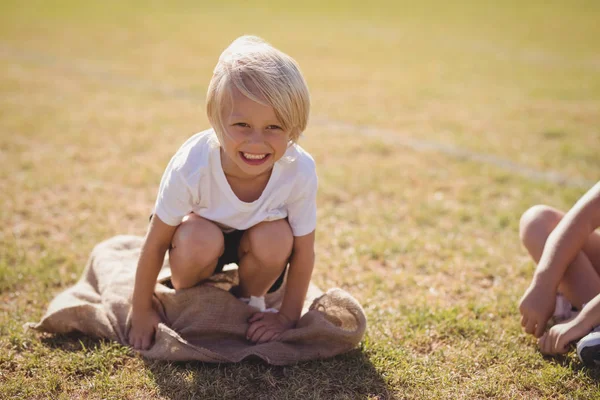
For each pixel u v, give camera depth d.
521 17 18.77
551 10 20.34
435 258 3.43
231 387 2.18
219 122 2.12
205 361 2.28
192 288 2.46
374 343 2.50
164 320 2.50
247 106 2.07
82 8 17.31
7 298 2.86
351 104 7.73
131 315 2.47
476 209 4.20
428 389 2.24
